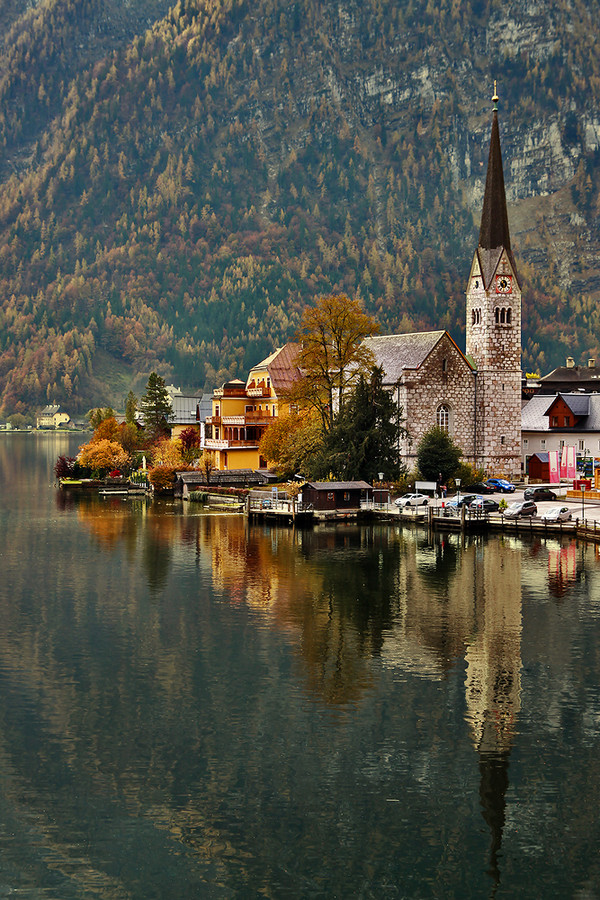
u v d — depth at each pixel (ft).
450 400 523.70
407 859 157.28
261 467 596.29
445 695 216.33
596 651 245.45
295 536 416.26
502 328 531.09
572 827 164.66
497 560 354.95
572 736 195.21
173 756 188.44
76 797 174.50
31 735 197.36
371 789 176.14
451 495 483.92
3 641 256.93
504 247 531.91
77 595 308.40
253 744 192.95
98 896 149.69
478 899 148.46
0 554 381.60
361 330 485.15
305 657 242.37
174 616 281.13
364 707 209.97
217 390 620.08
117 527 455.63
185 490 583.58
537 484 531.09
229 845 160.97
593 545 383.45
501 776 179.73
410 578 326.44
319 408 500.74
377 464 473.67
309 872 154.61
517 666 234.58
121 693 218.79
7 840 162.09
